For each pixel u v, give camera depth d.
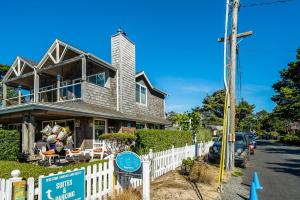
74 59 17.50
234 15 12.20
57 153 12.59
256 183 8.59
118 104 19.80
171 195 7.23
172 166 11.52
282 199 7.55
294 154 22.09
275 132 71.56
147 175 6.49
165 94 28.67
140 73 23.48
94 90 17.94
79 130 17.16
